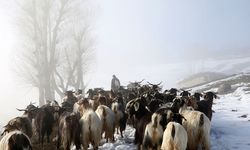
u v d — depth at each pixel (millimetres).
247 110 22844
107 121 13758
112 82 25047
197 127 10836
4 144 9094
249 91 32594
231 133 16266
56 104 16344
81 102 14008
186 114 11344
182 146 9266
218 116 21078
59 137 13773
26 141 9195
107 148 13492
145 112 12234
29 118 14789
